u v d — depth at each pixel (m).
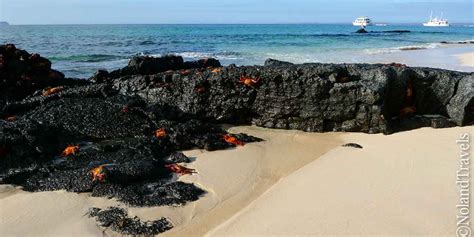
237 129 12.79
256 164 10.19
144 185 8.79
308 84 12.19
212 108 13.02
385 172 8.98
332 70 12.30
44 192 8.46
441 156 9.74
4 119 11.29
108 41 51.34
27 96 14.02
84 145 10.57
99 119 11.37
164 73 14.16
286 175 9.55
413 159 9.63
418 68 13.03
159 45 45.53
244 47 42.50
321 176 9.09
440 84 12.48
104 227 7.30
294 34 78.00
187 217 7.69
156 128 11.42
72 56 32.62
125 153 9.98
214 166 9.96
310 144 11.54
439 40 63.84
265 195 8.38
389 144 11.01
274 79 12.48
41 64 15.29
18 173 8.95
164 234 7.16
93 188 8.47
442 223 6.73
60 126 10.93
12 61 14.45
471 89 11.96
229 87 12.84
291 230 6.82
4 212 7.71
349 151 10.69
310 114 12.42
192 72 13.81
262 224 7.13
